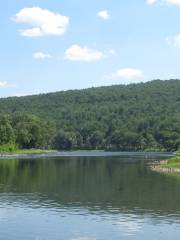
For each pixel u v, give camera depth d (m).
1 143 190.38
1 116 193.50
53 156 171.38
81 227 38.41
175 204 49.44
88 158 153.75
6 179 75.25
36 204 49.44
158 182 70.75
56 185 66.62
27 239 34.62
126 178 77.31
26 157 160.38
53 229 37.78
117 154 198.88
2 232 36.72
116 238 35.12
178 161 112.25
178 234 36.31
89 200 52.22
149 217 42.47
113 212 44.88
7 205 48.78
